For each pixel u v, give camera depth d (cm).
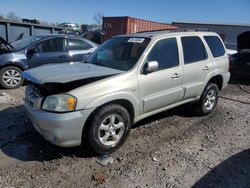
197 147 482
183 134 531
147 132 529
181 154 454
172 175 395
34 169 394
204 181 384
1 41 846
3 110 608
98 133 417
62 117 385
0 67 820
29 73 446
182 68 537
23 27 1379
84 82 414
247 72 1025
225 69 652
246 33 1023
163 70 500
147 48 485
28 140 474
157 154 450
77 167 403
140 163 421
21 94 782
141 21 1962
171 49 527
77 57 908
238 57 1045
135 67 462
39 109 407
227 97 831
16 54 832
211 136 529
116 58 502
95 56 547
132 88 447
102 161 420
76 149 448
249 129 575
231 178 393
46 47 874
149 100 479
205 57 600
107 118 424
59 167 401
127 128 452
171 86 517
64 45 898
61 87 405
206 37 616
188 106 638
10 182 364
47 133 401
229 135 539
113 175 388
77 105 391
